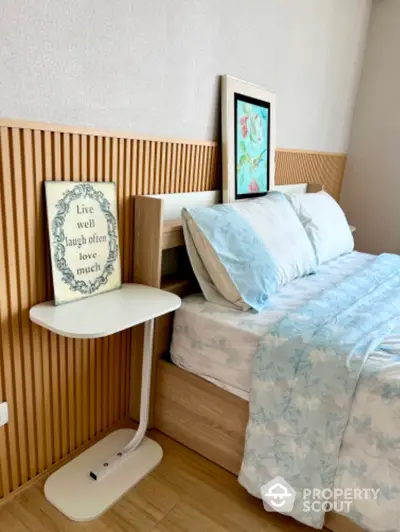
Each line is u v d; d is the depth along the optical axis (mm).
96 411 1687
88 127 1383
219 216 1670
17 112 1173
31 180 1235
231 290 1580
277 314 1561
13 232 1221
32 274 1305
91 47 1326
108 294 1501
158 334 1673
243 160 2135
